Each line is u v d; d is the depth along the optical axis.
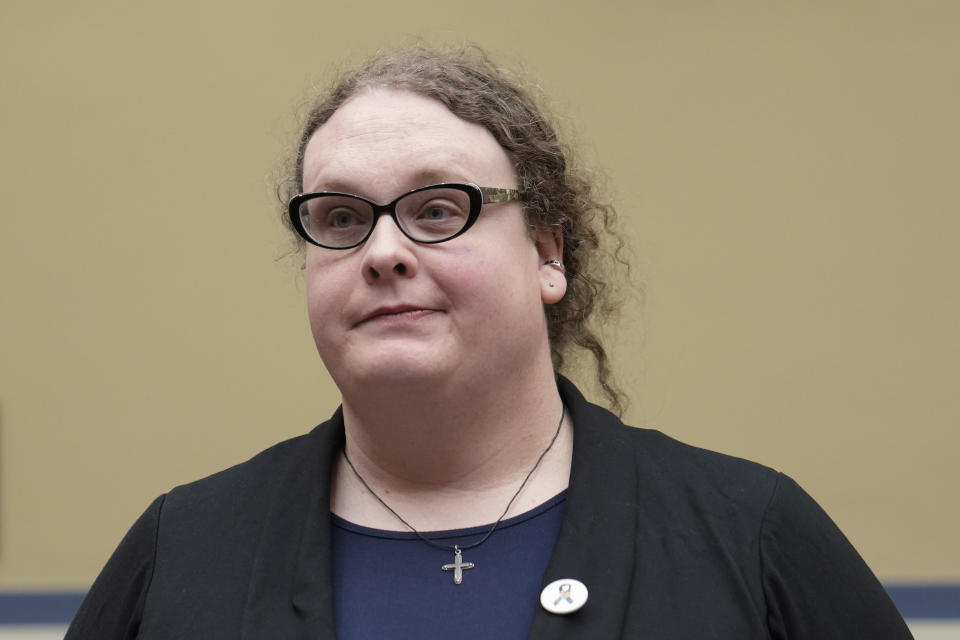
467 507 2.63
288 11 7.07
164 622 2.60
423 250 2.50
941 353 6.84
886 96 6.90
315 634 2.43
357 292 2.52
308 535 2.60
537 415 2.71
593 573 2.47
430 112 2.62
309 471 2.75
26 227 7.09
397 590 2.52
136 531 2.83
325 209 2.60
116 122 7.11
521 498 2.64
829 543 2.59
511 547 2.56
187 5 7.11
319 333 2.59
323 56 7.03
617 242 3.33
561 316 3.03
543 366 2.74
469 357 2.52
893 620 2.59
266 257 7.03
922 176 6.88
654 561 2.52
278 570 2.61
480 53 3.20
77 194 7.09
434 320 2.50
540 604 2.41
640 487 2.66
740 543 2.54
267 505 2.75
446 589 2.51
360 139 2.59
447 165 2.56
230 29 7.09
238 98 7.07
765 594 2.51
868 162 6.90
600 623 2.39
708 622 2.43
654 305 6.89
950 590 6.75
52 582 6.95
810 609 2.53
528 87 2.99
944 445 6.81
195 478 6.96
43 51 7.13
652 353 6.88
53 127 7.11
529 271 2.68
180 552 2.72
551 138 2.89
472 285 2.51
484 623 2.44
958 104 6.88
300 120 3.10
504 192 2.61
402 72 2.73
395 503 2.67
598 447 2.70
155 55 7.11
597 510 2.57
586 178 3.12
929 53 6.90
